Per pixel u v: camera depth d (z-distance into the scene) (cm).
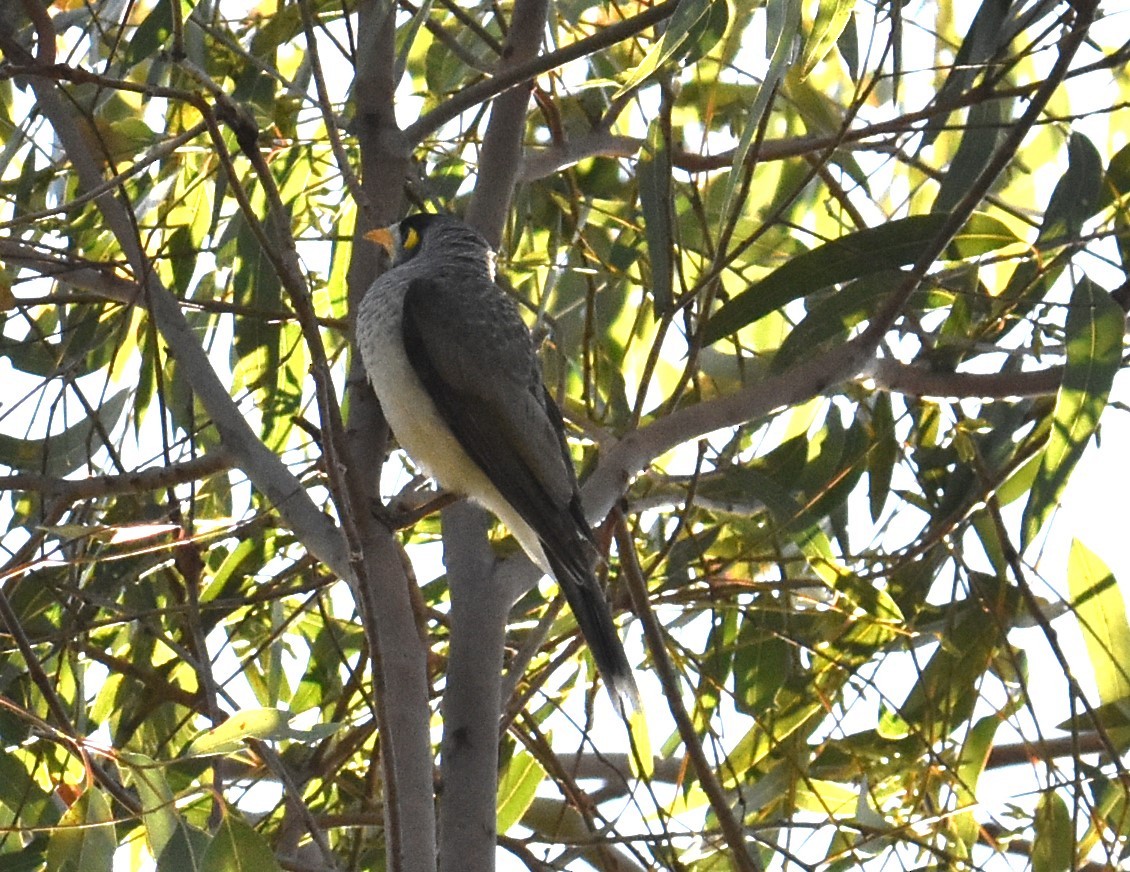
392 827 467
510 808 773
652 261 648
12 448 757
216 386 612
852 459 789
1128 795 655
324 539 569
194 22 714
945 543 771
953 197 711
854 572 760
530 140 877
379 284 695
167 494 709
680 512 786
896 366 707
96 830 545
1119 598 742
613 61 844
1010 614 771
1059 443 628
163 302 632
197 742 524
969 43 703
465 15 777
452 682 597
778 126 891
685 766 770
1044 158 877
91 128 648
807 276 677
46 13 647
